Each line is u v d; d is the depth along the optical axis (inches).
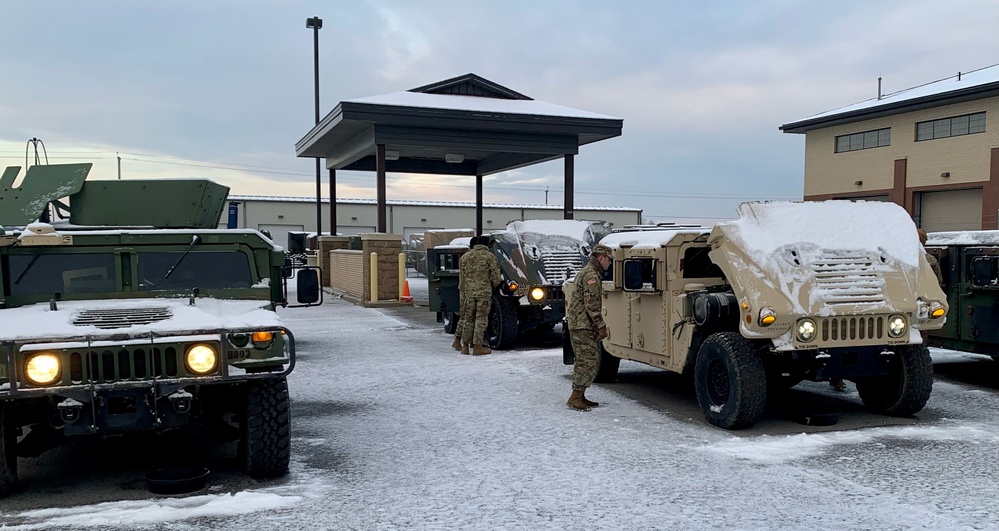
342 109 770.2
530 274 458.6
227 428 210.8
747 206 277.4
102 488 200.8
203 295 235.9
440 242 872.3
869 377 270.8
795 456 227.5
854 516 175.8
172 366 186.4
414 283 1263.5
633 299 322.3
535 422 273.9
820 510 179.9
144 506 184.9
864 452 231.1
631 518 175.5
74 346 179.9
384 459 226.8
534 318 467.2
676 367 292.4
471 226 2488.9
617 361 353.4
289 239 1493.6
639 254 313.1
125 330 187.2
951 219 1257.4
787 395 324.5
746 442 244.1
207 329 189.8
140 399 184.1
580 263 473.7
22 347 178.1
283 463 204.5
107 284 232.7
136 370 184.5
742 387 252.5
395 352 460.4
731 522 172.4
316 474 212.1
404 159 1083.9
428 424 271.7
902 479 203.8
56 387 178.4
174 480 196.4
